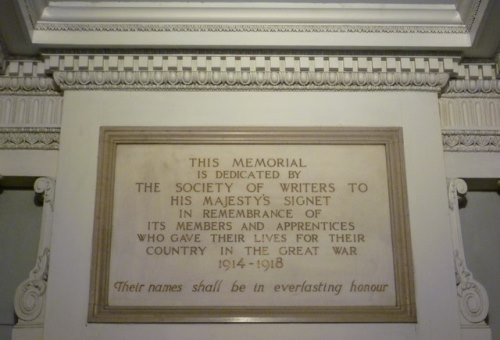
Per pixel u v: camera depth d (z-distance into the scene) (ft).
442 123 10.29
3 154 10.04
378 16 10.07
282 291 9.23
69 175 9.68
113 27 10.03
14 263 10.05
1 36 9.79
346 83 10.17
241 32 10.03
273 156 9.84
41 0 9.77
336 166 9.81
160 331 8.99
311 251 9.41
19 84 10.25
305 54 10.18
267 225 9.52
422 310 9.15
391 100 10.17
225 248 9.41
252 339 8.97
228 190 9.66
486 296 9.37
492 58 10.44
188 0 10.10
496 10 9.33
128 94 10.10
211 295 9.20
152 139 9.85
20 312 9.20
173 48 10.12
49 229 9.61
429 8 10.19
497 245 10.30
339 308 9.13
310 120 10.02
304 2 10.11
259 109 10.05
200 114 10.00
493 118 10.37
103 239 9.36
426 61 10.26
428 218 9.57
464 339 9.16
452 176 10.09
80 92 10.10
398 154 9.86
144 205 9.57
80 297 9.12
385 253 9.43
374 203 9.65
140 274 9.27
